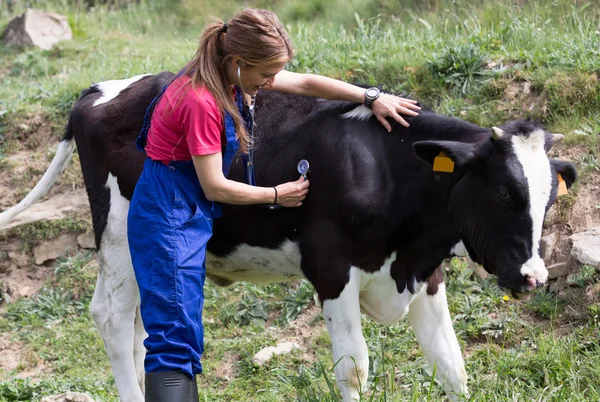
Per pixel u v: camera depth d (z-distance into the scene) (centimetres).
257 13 425
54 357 718
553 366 568
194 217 439
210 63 431
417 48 904
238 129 442
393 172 508
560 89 775
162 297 427
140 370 592
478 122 780
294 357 652
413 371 602
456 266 695
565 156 731
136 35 1399
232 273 576
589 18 921
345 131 514
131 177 556
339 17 1212
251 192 456
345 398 500
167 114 437
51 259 839
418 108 521
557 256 668
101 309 568
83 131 581
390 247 508
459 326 643
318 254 508
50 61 1252
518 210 449
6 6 1578
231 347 683
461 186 475
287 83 509
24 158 935
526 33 880
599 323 598
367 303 527
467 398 516
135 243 441
